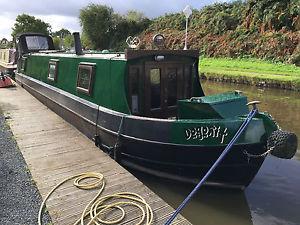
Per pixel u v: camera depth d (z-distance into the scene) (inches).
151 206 155.6
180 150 187.8
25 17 2014.0
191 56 242.1
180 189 207.0
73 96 304.2
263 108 455.2
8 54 802.8
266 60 994.7
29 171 200.5
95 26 1921.8
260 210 182.5
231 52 1139.3
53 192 170.4
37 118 349.7
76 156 226.4
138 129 203.3
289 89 674.2
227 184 194.9
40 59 439.5
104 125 237.9
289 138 160.9
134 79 221.1
